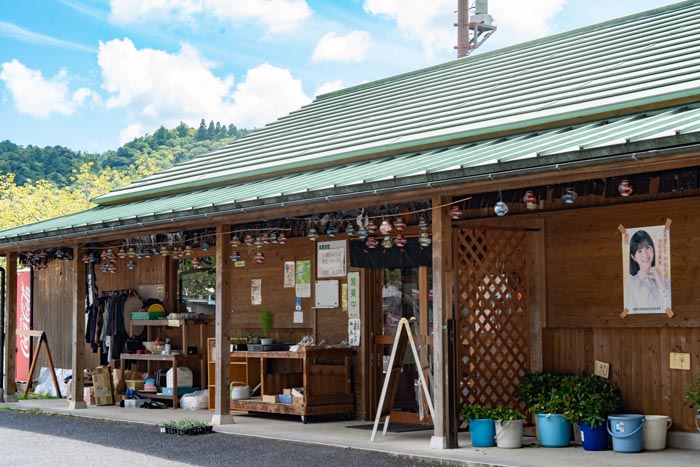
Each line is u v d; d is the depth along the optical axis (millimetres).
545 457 8453
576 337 10047
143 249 14281
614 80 10297
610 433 8820
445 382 9047
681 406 9117
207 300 14742
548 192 9797
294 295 13258
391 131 12258
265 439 10219
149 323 14914
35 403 15148
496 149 8977
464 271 10008
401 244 10922
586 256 9914
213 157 15836
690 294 9000
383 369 12148
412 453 8773
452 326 9086
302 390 11906
